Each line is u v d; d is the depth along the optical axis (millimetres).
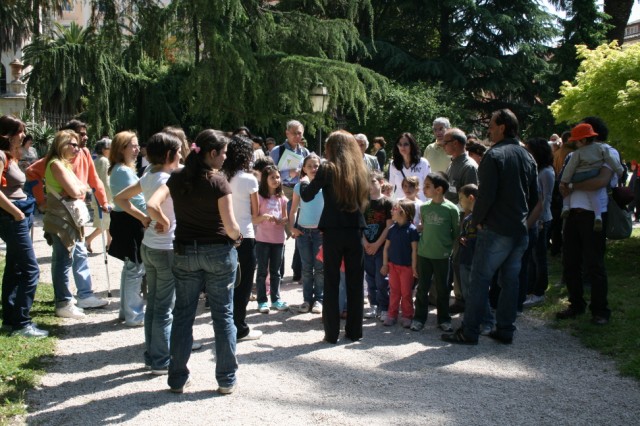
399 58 26625
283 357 5207
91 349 5371
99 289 7750
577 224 6035
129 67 18844
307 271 6723
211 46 17641
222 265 4195
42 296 7168
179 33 18266
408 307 6180
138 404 4176
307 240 6699
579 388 4477
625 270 8422
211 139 4109
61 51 16766
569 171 6086
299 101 19391
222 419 3941
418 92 25016
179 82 20000
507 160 5402
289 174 8133
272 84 19375
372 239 6457
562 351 5336
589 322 5988
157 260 4625
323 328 6129
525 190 5562
